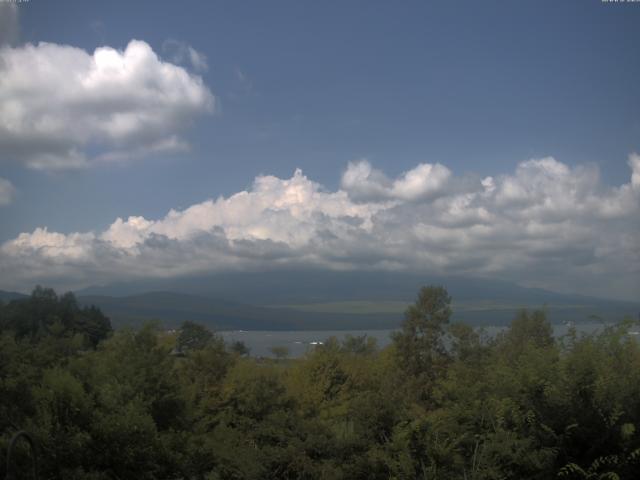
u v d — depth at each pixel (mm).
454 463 8328
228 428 13703
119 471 9180
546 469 7316
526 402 7781
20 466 8406
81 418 9266
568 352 8195
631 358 8102
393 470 8781
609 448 7262
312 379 22297
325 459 11016
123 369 12078
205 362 19109
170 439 10727
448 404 9375
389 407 10703
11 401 10164
